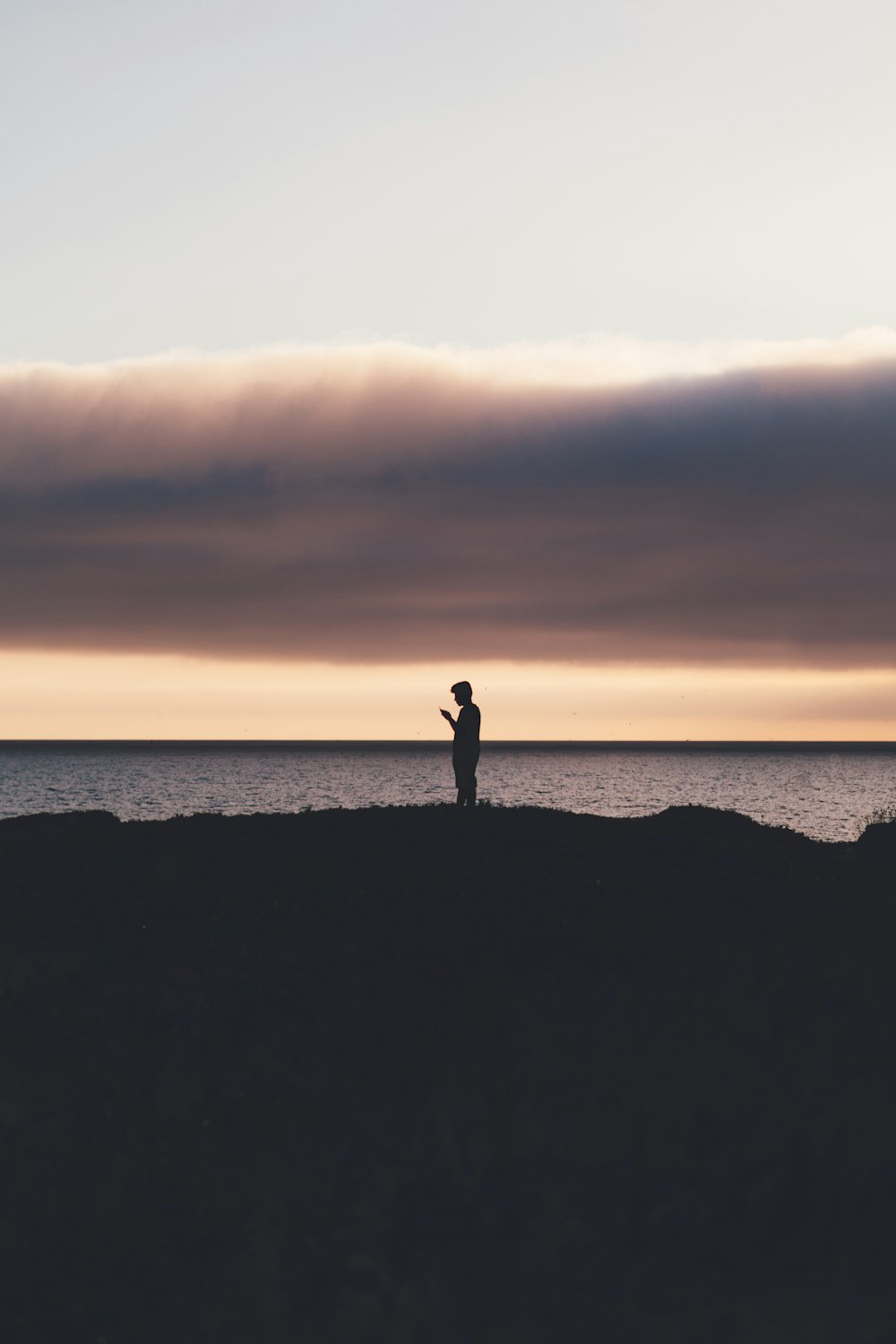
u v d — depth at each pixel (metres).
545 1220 9.97
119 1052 14.08
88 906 21.73
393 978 15.81
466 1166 10.71
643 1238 9.76
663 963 15.77
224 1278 9.73
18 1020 15.70
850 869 23.50
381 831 25.22
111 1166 11.55
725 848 23.88
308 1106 12.29
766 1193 10.20
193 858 24.38
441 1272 9.48
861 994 14.84
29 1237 10.53
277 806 127.19
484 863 22.48
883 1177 10.26
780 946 16.84
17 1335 9.26
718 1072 12.12
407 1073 12.64
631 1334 8.73
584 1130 11.05
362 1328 8.98
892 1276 9.05
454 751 26.78
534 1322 8.94
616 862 22.38
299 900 20.64
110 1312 9.52
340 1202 10.47
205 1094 12.94
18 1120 12.73
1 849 27.25
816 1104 11.48
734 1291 9.12
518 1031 13.18
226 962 17.39
